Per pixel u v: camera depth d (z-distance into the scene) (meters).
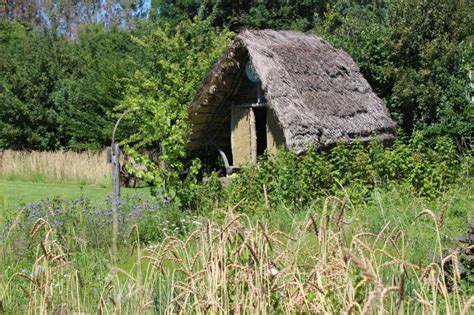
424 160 13.37
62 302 4.80
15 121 28.95
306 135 15.03
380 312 2.97
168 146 13.34
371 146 14.40
